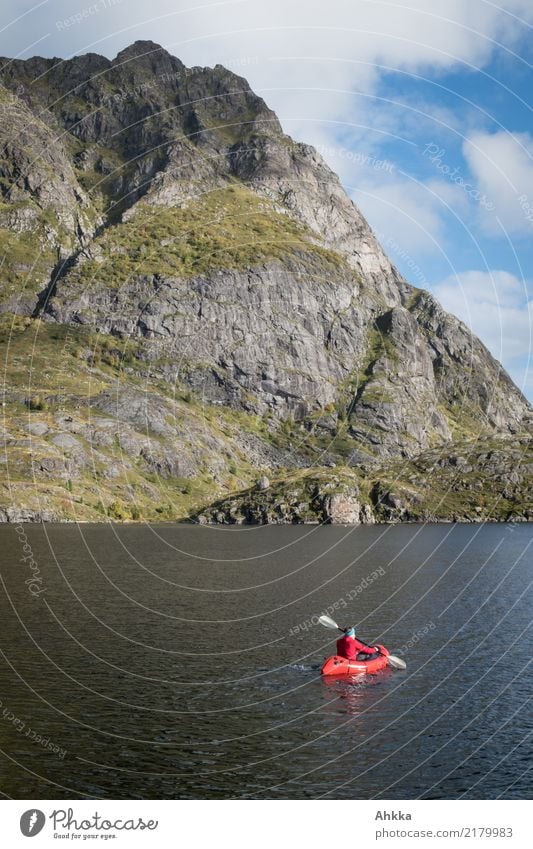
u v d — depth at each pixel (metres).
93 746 37.09
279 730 39.41
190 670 51.69
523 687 47.22
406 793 32.47
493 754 36.28
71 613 73.56
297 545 169.00
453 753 36.38
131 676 49.97
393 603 81.94
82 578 101.62
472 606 79.50
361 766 35.00
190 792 32.47
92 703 43.91
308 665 53.28
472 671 51.25
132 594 87.56
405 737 38.44
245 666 52.91
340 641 52.66
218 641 61.38
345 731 39.25
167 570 114.88
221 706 43.44
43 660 54.09
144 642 60.72
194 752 36.44
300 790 32.69
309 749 36.84
